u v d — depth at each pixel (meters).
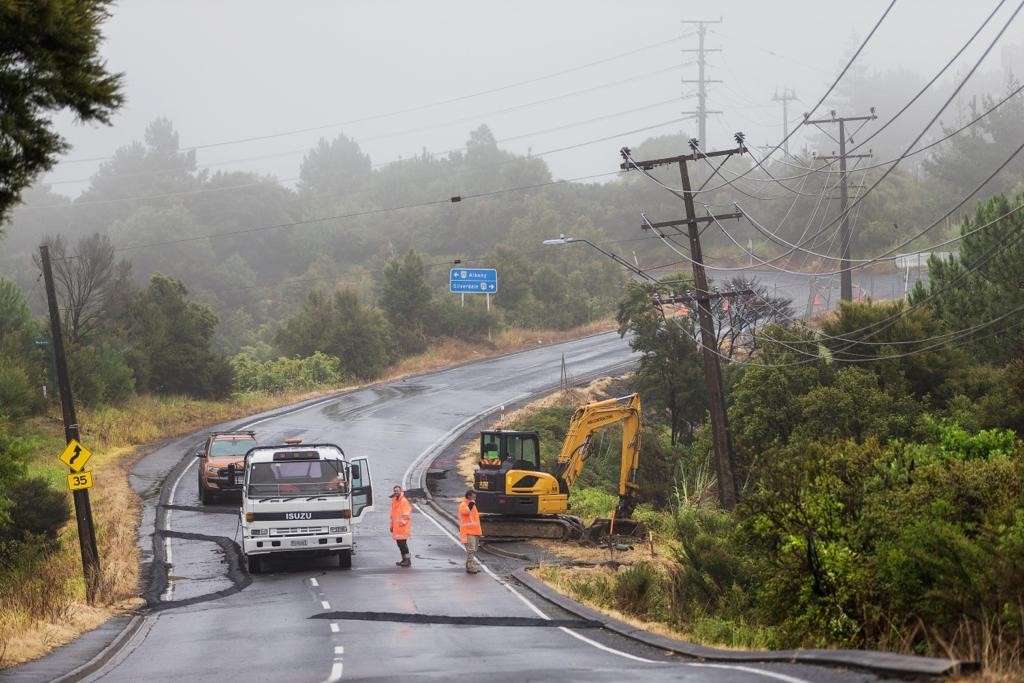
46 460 133.50
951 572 39.56
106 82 33.91
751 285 168.75
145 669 46.28
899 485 52.91
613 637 53.00
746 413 115.88
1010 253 124.38
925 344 119.31
